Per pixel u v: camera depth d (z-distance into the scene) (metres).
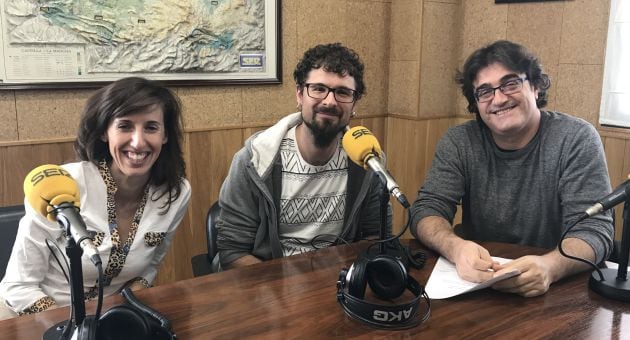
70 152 2.47
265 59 2.93
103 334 0.95
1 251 1.57
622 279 1.30
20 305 1.38
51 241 1.39
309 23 3.05
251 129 2.97
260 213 1.82
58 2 2.30
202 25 2.69
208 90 2.79
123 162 1.46
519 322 1.16
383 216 1.21
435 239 1.55
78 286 0.94
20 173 2.37
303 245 1.86
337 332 1.11
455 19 3.35
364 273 1.17
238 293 1.28
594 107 2.81
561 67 2.93
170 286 1.32
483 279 1.31
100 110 1.44
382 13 3.33
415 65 3.27
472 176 1.84
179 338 1.07
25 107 2.34
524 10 3.04
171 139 1.57
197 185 2.84
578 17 2.81
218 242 1.87
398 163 3.49
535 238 1.80
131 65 2.53
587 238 1.47
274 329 1.12
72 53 2.38
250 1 2.81
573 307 1.23
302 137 1.79
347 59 1.72
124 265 1.52
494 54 1.71
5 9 2.20
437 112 3.41
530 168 1.76
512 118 1.69
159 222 1.58
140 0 2.50
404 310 1.12
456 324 1.15
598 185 1.62
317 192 1.83
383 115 3.49
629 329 1.13
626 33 2.63
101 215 1.49
